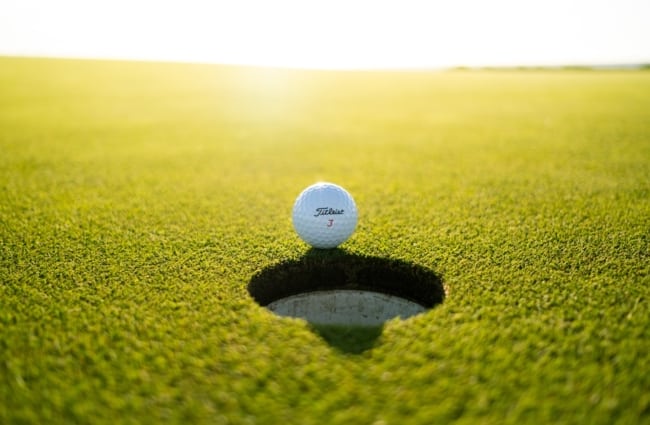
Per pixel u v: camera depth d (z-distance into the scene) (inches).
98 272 11.8
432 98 61.9
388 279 12.8
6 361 8.6
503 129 36.3
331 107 52.5
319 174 22.9
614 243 13.6
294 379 8.1
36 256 12.8
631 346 8.9
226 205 17.7
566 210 16.8
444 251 12.9
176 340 9.1
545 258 12.5
